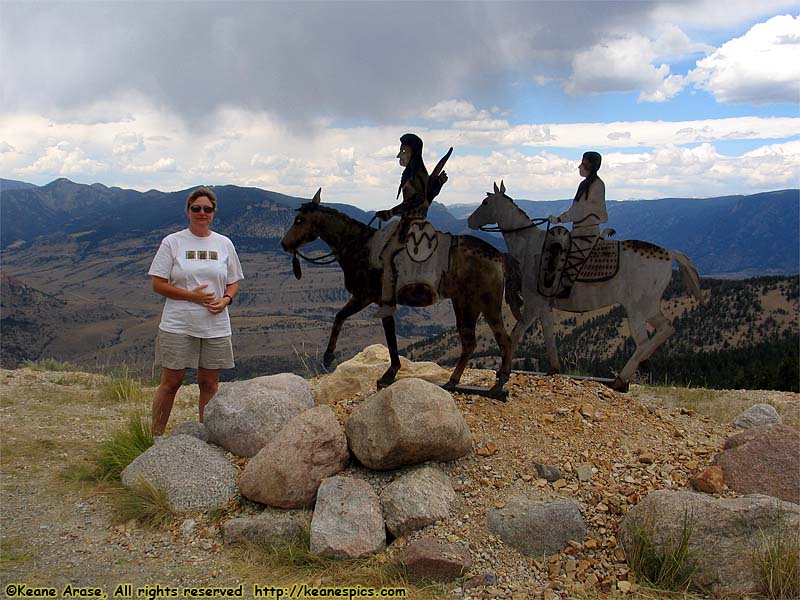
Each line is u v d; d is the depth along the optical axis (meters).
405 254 6.60
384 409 5.18
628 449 5.74
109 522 5.12
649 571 4.20
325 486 4.87
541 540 4.49
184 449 5.64
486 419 6.18
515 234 8.08
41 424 7.80
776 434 5.14
